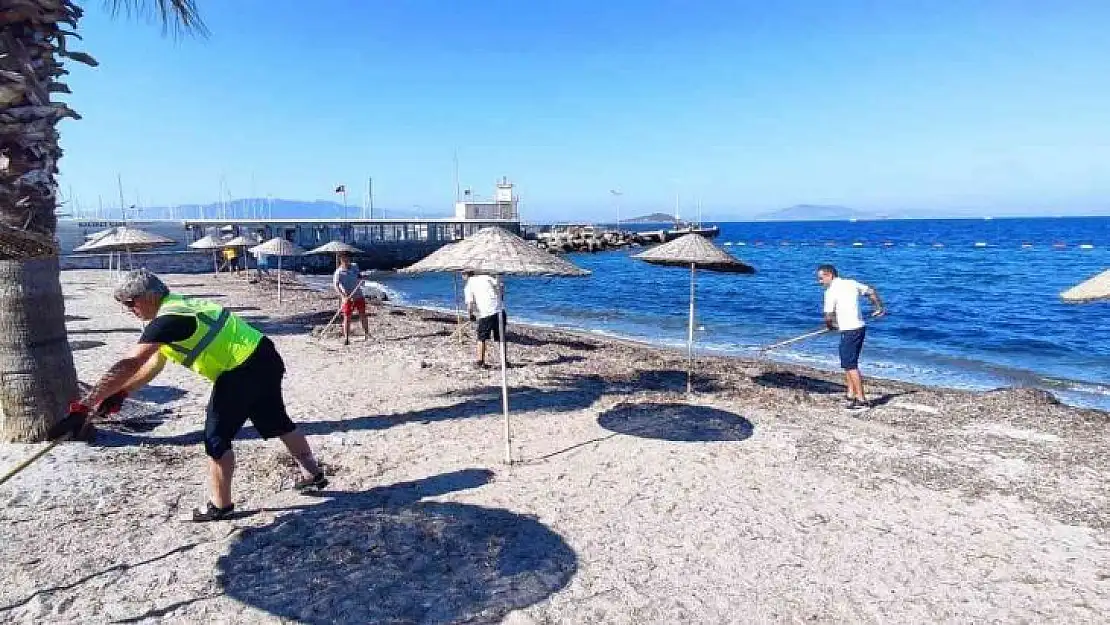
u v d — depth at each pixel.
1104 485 5.62
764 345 16.30
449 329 14.86
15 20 5.27
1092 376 12.98
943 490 5.48
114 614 3.49
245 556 4.13
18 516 4.60
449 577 3.96
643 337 17.89
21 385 5.79
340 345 12.52
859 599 3.82
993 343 16.58
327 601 3.66
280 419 4.82
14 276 5.65
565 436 6.81
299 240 49.66
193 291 24.00
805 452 6.39
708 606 3.72
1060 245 67.31
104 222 83.62
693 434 6.91
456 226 60.09
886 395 9.07
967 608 3.74
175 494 5.07
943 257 52.16
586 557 4.26
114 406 4.00
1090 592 3.93
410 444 6.48
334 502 5.00
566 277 5.70
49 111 5.52
